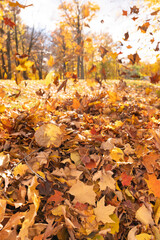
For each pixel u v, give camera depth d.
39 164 0.65
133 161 0.74
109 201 0.64
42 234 0.49
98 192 0.65
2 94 0.87
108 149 0.72
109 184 0.65
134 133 0.88
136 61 0.69
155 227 0.63
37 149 0.72
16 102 1.64
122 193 0.68
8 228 0.46
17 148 0.72
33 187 0.56
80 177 0.66
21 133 0.79
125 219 0.66
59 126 0.78
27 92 2.56
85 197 0.59
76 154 0.71
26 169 0.62
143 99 2.51
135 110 1.48
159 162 0.75
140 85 5.05
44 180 0.60
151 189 0.69
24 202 0.55
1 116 0.93
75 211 0.57
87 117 1.05
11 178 0.59
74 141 0.75
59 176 0.63
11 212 0.53
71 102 1.59
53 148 0.73
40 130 0.69
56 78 0.63
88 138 0.78
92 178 0.65
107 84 4.64
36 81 4.76
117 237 0.61
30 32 8.88
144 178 0.71
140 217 0.65
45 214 0.55
